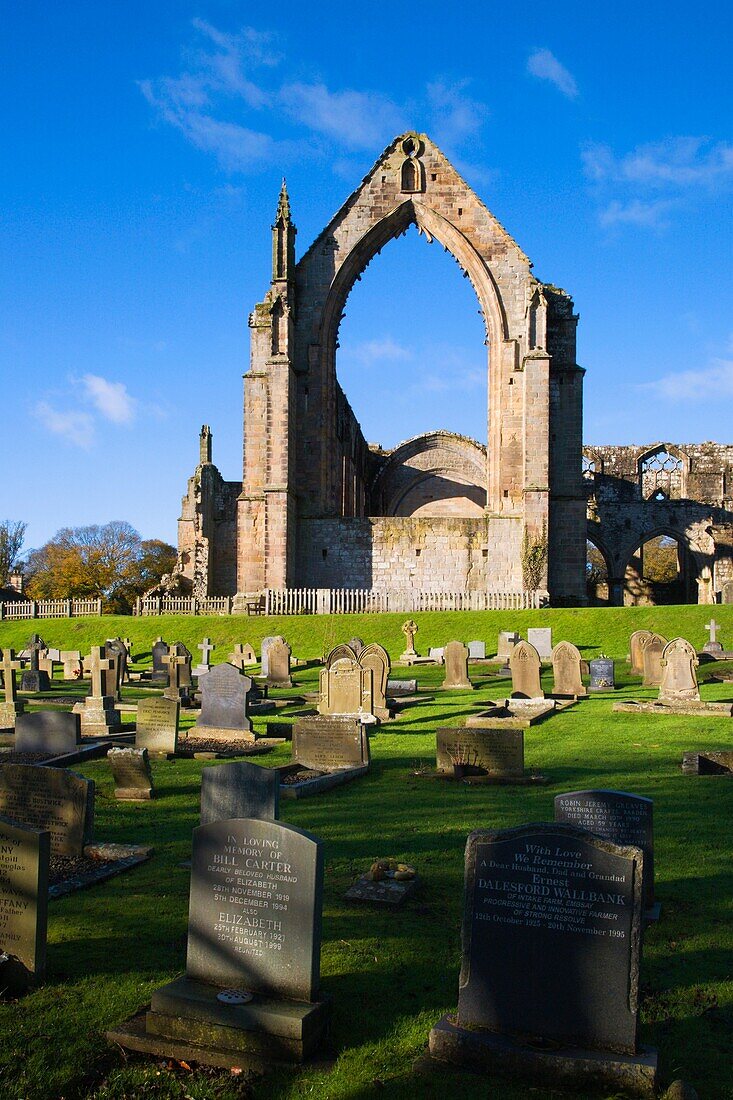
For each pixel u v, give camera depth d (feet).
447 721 69.67
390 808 42.98
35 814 36.22
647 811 28.53
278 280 162.30
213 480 222.69
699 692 78.84
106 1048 20.93
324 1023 21.01
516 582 159.43
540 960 20.06
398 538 163.12
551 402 163.73
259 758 56.75
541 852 20.33
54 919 28.63
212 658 129.70
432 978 24.03
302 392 166.71
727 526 229.25
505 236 164.55
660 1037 20.80
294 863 21.56
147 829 40.01
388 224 168.14
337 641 134.51
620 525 232.53
